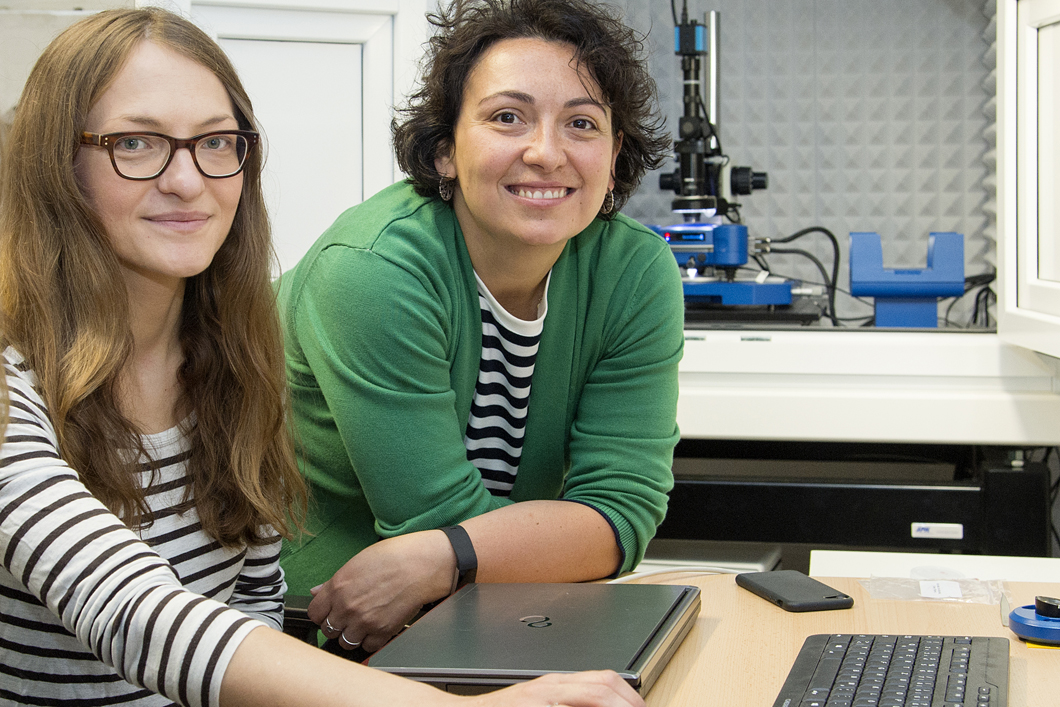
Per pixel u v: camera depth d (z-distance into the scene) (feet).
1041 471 5.66
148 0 5.65
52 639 2.80
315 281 3.89
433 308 3.77
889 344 5.86
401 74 6.40
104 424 2.83
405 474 3.76
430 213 3.94
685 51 7.72
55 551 2.22
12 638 2.81
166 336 3.18
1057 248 5.22
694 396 5.99
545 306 4.12
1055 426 5.64
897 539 5.75
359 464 3.82
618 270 4.21
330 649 3.90
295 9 6.24
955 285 6.87
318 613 3.67
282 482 3.53
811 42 10.26
